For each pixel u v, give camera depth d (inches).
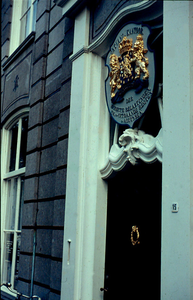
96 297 189.3
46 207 234.5
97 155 202.1
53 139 238.2
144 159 170.2
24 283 242.4
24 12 336.8
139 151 173.3
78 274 191.2
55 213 218.4
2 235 303.7
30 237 243.1
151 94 165.8
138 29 177.3
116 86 190.7
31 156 259.3
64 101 226.8
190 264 127.9
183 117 139.4
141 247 173.5
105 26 199.5
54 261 212.1
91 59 212.4
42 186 242.8
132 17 183.5
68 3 224.7
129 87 179.3
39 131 255.8
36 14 291.3
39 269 231.3
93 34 211.3
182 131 138.8
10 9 352.2
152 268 165.6
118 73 189.5
